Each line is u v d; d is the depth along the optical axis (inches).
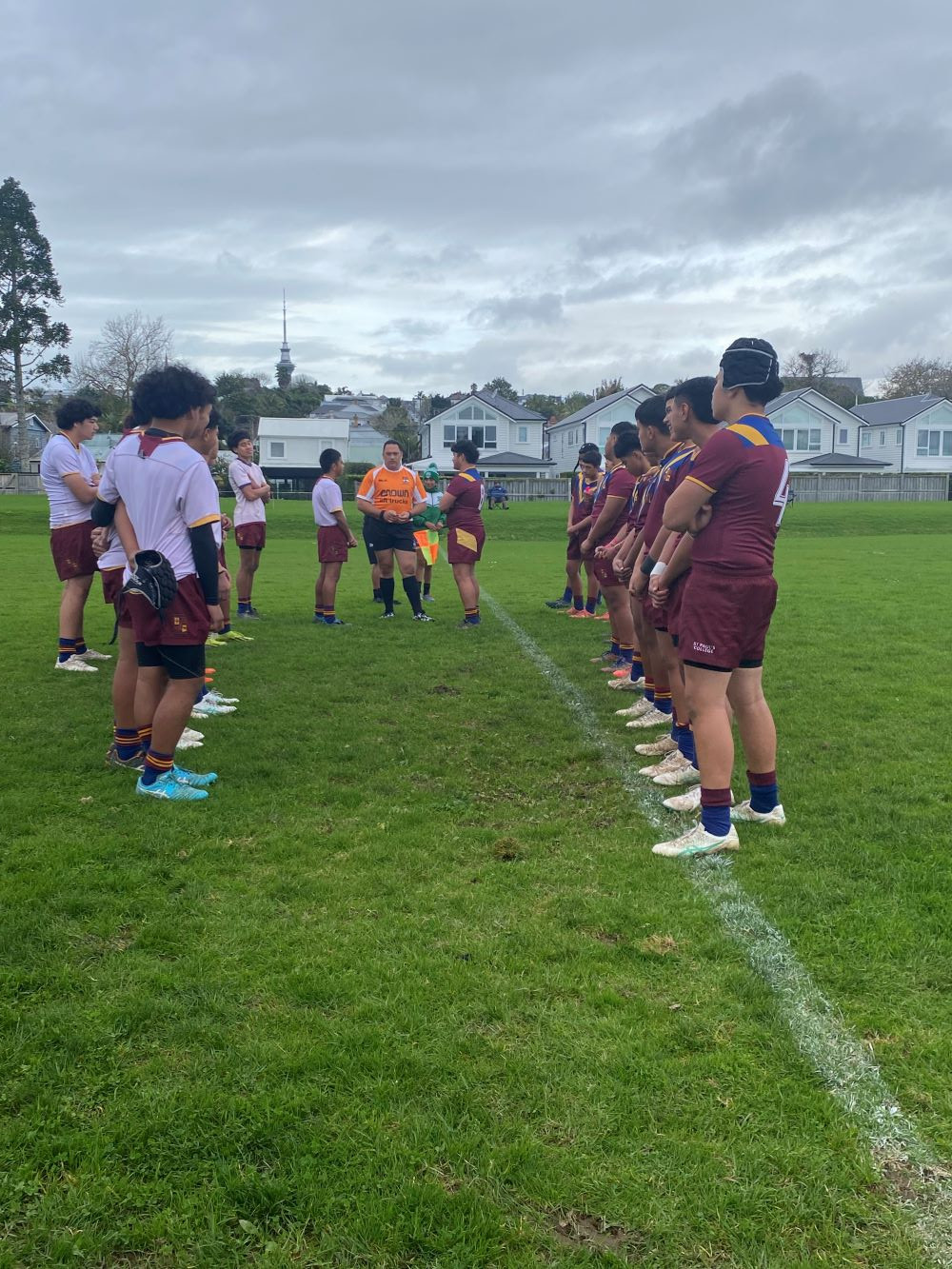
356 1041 100.3
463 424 2561.5
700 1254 74.7
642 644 247.1
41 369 2313.0
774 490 154.6
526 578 646.5
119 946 122.0
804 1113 90.6
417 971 115.0
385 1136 86.7
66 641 302.0
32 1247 75.0
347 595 530.0
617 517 304.5
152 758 180.5
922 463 2506.2
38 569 642.2
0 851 151.9
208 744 221.0
